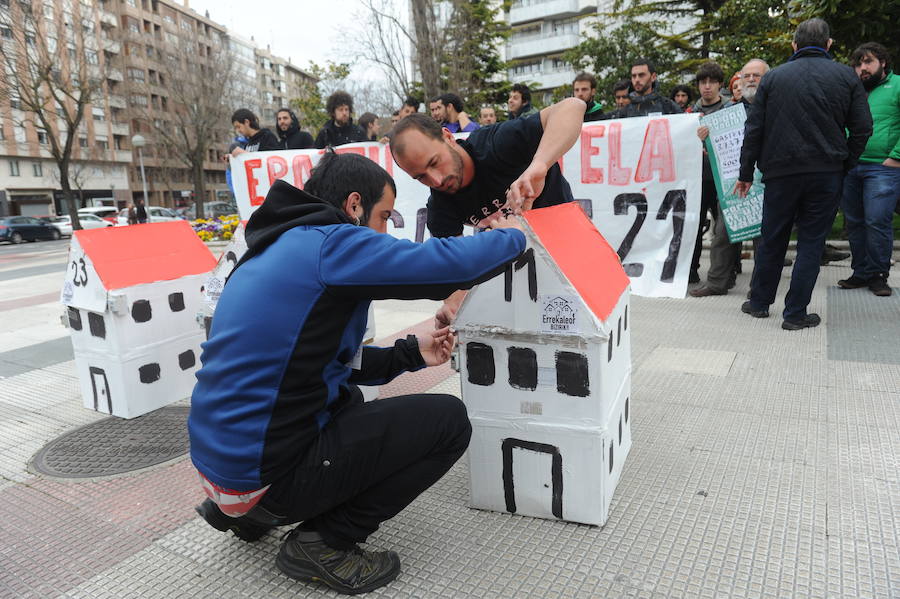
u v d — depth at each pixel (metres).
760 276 4.43
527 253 1.87
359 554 1.84
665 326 4.43
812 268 4.00
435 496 2.33
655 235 5.28
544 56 43.06
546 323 1.89
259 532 2.06
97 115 51.38
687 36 21.44
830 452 2.48
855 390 3.08
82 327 3.33
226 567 1.97
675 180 5.14
